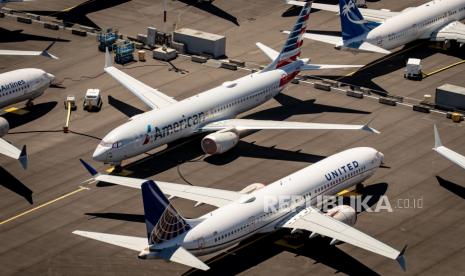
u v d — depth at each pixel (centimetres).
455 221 10944
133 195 11688
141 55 15962
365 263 10119
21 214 11294
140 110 14138
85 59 16100
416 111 13950
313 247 10431
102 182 12025
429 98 14100
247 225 10075
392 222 10944
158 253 9275
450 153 11806
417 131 13288
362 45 15025
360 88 14650
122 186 11912
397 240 10569
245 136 13175
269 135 13288
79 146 13050
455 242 10506
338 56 16062
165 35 16412
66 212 11312
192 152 12850
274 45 16450
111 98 14575
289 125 12862
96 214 11250
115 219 11119
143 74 15450
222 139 12475
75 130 13550
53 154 12825
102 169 12381
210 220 9819
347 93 14538
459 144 12838
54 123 13788
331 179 11044
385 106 14150
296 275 9931
